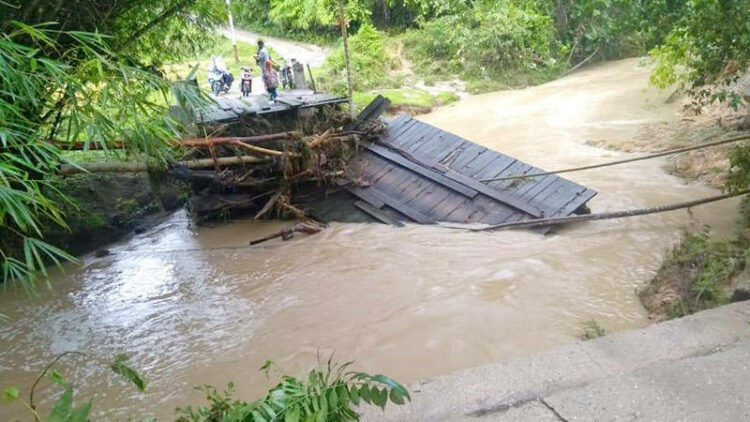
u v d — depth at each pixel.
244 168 10.84
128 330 7.35
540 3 27.83
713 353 3.46
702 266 6.48
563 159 13.30
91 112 4.34
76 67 4.83
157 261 9.73
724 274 5.95
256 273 8.76
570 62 29.23
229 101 13.36
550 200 9.56
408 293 7.45
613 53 29.52
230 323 7.23
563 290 7.14
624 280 7.28
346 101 13.38
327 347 6.34
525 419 3.02
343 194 11.17
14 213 3.37
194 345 6.77
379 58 26.16
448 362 5.81
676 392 3.10
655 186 10.89
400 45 28.11
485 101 22.09
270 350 6.44
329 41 32.53
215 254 9.77
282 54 30.30
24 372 6.51
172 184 12.38
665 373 3.27
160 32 8.94
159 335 7.13
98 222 10.98
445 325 6.53
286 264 8.98
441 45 27.27
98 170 9.07
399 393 2.59
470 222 9.77
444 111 20.81
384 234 9.74
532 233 9.09
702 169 11.26
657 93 18.98
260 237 10.36
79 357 6.77
